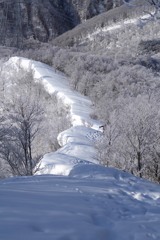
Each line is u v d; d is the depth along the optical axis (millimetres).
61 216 3812
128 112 24531
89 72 64562
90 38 116812
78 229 3482
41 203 4336
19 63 55031
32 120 24125
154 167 23594
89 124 41219
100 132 31906
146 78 58594
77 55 73688
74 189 5902
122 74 58938
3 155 23844
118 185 7164
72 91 60312
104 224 3988
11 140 23516
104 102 46781
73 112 46719
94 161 24297
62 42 100625
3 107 26438
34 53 75625
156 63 74125
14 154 23516
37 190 5375
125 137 23531
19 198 4473
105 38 113250
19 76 49031
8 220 3432
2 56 54750
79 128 33125
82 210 4312
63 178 7453
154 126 23531
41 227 3408
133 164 22969
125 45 100125
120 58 81625
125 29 106562
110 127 23984
